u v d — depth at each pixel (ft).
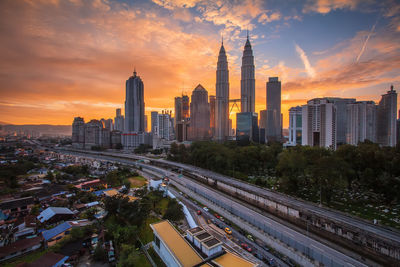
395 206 327.26
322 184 343.87
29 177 574.56
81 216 323.98
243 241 271.69
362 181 382.42
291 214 322.75
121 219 303.07
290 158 411.95
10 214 333.42
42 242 245.24
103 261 218.38
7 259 217.36
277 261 231.09
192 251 193.77
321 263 223.30
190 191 481.05
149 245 255.09
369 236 235.61
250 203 402.93
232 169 577.43
